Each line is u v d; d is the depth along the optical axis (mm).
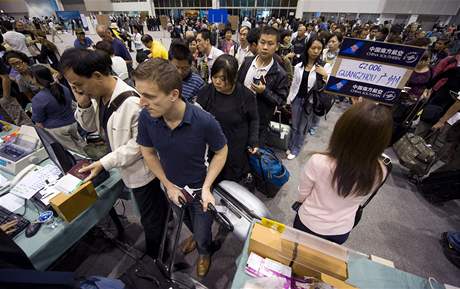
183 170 1120
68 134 2100
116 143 1103
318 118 3201
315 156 929
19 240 938
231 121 1561
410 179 2387
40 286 593
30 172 1219
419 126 2711
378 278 855
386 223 1939
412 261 1650
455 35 6758
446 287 827
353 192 851
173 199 1085
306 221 1075
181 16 15367
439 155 2162
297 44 4723
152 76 747
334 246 784
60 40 11938
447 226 1919
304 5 13766
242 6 14977
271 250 830
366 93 1458
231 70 1364
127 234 1769
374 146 714
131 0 18562
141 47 7156
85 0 19734
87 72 902
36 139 1382
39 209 1073
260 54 1910
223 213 1149
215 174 1126
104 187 1237
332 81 1523
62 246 1030
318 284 769
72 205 1021
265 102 1976
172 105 857
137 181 1222
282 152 2854
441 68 2445
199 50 3377
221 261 1606
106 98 1063
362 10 12398
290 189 2301
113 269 1533
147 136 1031
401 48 1243
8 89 2443
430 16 11258
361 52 1364
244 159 1824
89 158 1387
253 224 981
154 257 1521
